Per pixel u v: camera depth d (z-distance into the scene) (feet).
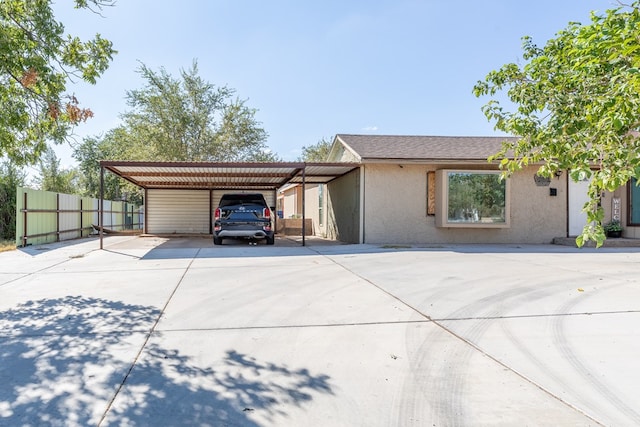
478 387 9.84
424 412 8.71
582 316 15.55
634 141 7.88
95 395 9.50
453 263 28.68
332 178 55.72
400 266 27.50
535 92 11.07
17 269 27.45
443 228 43.86
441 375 10.54
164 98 78.74
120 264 29.40
